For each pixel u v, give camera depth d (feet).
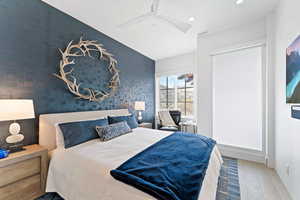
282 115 6.84
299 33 5.12
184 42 12.04
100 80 10.19
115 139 7.53
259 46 8.82
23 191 5.31
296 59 5.13
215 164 5.76
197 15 8.27
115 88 11.11
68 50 8.11
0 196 4.73
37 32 7.11
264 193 6.00
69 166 5.31
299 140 5.15
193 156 5.05
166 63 15.80
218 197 5.74
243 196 5.81
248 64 9.32
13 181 5.05
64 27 8.18
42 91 7.30
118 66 11.88
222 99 10.25
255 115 9.16
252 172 7.67
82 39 9.05
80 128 7.13
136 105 12.78
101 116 9.77
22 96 6.62
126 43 12.22
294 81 5.28
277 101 7.54
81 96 8.82
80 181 4.80
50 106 7.61
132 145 6.51
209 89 10.55
